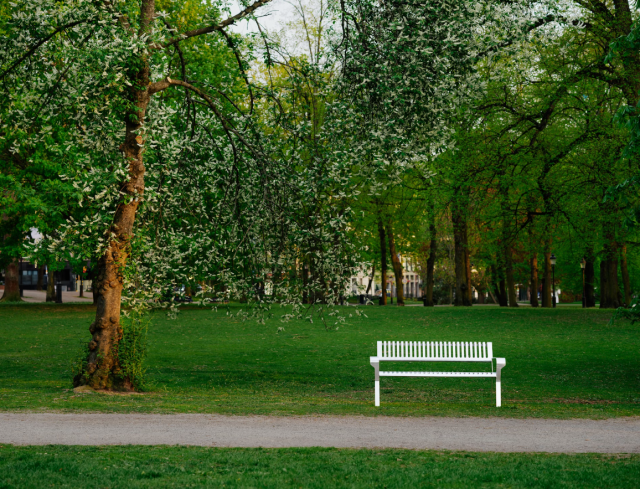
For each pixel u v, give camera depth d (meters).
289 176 13.95
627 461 6.92
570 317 31.73
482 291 79.06
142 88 12.01
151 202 12.82
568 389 15.16
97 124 11.85
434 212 33.75
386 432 8.79
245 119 15.30
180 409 10.54
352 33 12.80
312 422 9.56
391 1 12.54
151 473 6.11
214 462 6.68
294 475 6.16
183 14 28.48
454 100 13.02
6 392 11.99
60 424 8.87
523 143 25.00
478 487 5.77
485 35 13.52
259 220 14.38
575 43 22.77
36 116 12.42
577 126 24.61
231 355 20.69
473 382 16.42
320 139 13.06
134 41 10.97
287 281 14.31
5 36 12.64
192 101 15.20
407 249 57.88
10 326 28.09
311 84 14.27
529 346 23.20
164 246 13.97
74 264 33.00
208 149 15.43
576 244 29.34
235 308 36.84
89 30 11.98
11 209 30.97
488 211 26.69
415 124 12.44
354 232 13.56
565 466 6.61
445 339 25.19
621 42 11.04
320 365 19.06
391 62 12.03
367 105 12.49
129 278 12.93
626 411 11.24
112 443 7.70
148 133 12.22
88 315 33.38
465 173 25.09
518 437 8.53
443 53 12.25
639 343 23.78
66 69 12.15
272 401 12.23
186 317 32.28
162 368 17.70
